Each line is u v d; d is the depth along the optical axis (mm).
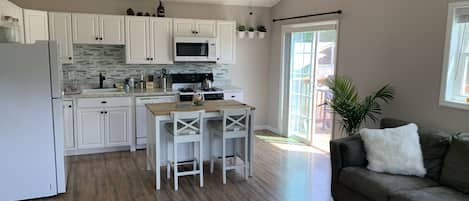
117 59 5746
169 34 5660
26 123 3557
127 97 5270
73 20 5078
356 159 3410
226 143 4562
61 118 3709
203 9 6160
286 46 6273
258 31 6441
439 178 3059
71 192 3865
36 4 5191
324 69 5469
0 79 3404
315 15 5359
